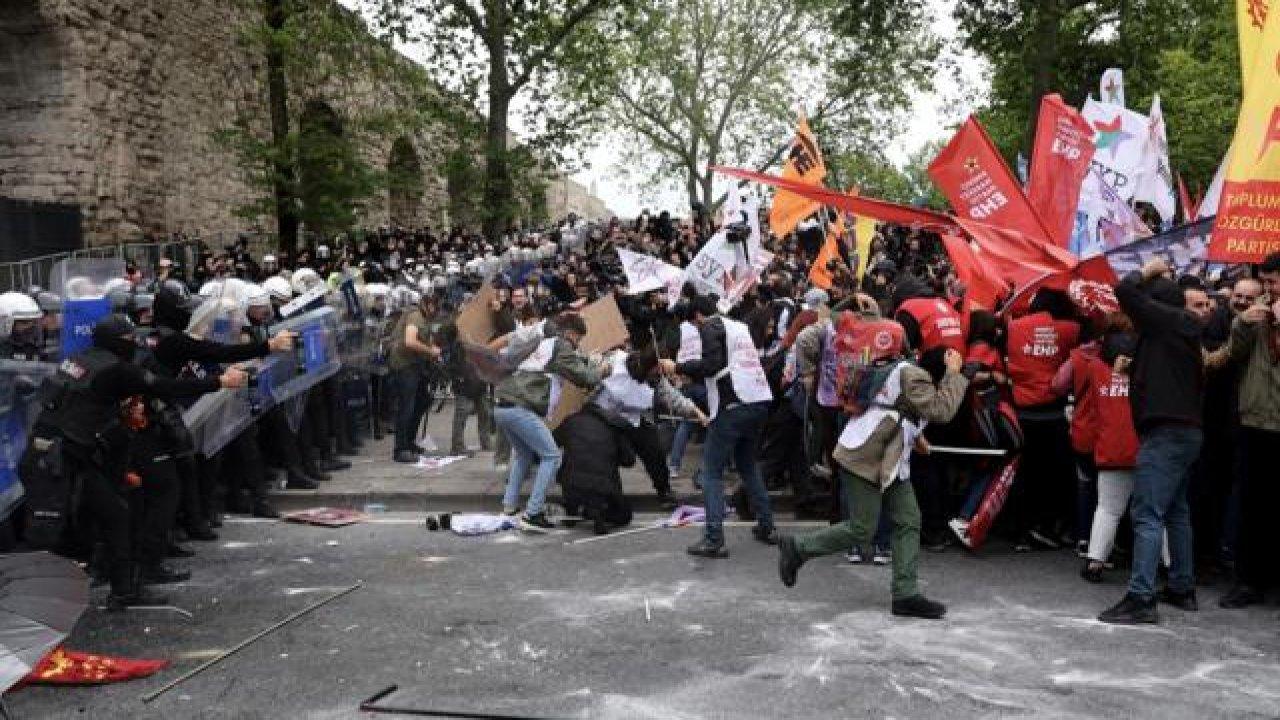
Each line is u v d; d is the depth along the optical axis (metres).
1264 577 6.30
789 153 12.91
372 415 12.51
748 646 5.60
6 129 19.75
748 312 11.10
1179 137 30.92
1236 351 6.32
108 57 20.47
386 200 34.75
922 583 6.86
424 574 7.14
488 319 10.64
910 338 7.66
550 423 8.91
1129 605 6.01
